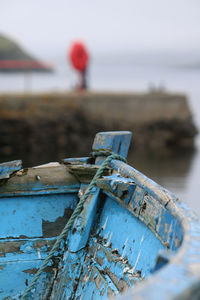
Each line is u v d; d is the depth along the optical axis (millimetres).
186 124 21594
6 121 17422
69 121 18531
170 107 21484
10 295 2699
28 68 24469
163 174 15922
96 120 19312
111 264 2344
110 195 2574
